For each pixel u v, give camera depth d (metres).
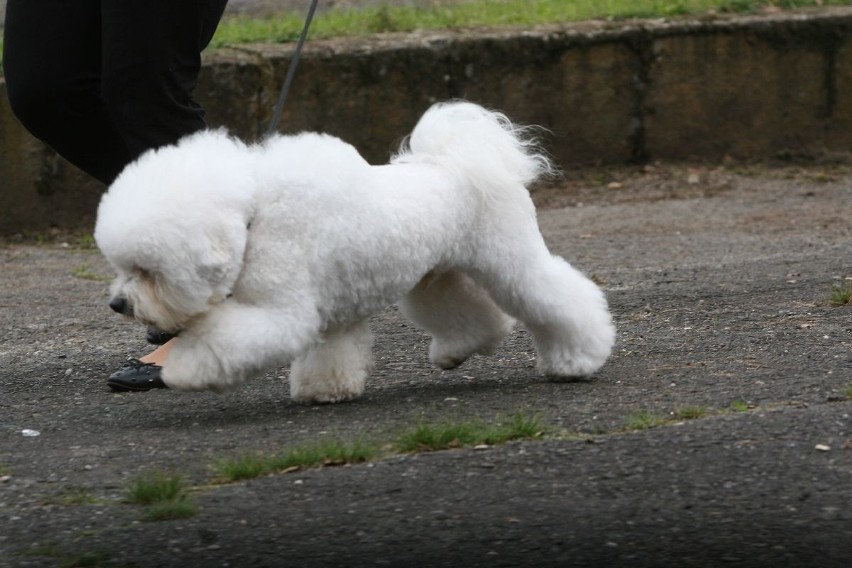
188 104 8.38
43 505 6.12
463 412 7.49
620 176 18.23
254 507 6.00
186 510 5.91
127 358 9.66
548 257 8.07
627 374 8.36
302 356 7.77
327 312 7.32
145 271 6.77
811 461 6.36
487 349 8.48
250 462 6.46
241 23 18.70
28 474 6.62
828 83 18.95
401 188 7.41
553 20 18.80
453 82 17.58
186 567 5.37
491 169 7.68
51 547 5.57
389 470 6.43
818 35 18.77
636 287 11.73
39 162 15.83
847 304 10.30
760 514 5.78
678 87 18.55
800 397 7.49
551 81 18.03
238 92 16.50
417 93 17.44
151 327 7.11
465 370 8.73
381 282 7.36
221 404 8.03
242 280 7.00
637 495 6.03
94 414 7.94
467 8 19.78
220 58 16.52
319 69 16.89
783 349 8.84
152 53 8.03
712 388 7.80
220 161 6.96
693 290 11.39
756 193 17.03
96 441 7.26
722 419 7.07
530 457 6.55
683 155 18.77
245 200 6.91
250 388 8.41
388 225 7.25
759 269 12.27
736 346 9.04
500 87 17.80
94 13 8.40
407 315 8.45
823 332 9.31
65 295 12.53
